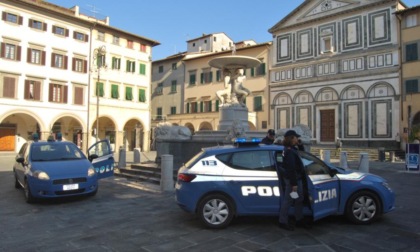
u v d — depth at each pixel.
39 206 9.50
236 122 15.30
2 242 6.36
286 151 6.75
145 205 9.44
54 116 37.03
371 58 34.38
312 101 38.22
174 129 15.99
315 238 6.32
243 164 7.16
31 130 38.03
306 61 39.06
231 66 17.69
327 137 37.12
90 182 10.13
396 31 32.84
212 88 46.91
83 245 6.14
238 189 6.98
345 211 7.17
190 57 49.88
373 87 34.09
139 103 45.47
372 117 33.94
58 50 37.59
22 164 11.20
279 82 41.06
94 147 13.09
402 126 31.94
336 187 7.12
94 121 40.59
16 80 34.41
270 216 7.75
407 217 7.82
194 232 6.81
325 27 37.97
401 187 12.80
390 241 6.14
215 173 7.08
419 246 5.90
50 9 36.47
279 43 41.78
